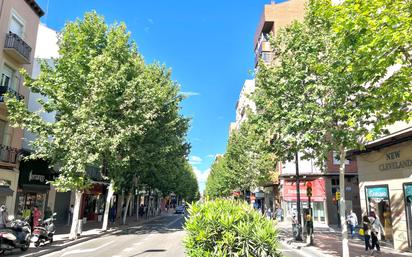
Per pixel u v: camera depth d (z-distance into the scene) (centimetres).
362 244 1895
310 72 1385
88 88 1930
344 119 1327
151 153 2689
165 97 2812
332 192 3847
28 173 2444
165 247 1667
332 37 1125
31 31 2481
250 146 4312
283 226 3416
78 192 1988
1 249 1257
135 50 2331
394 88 859
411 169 1631
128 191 3412
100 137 1928
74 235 1933
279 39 1623
